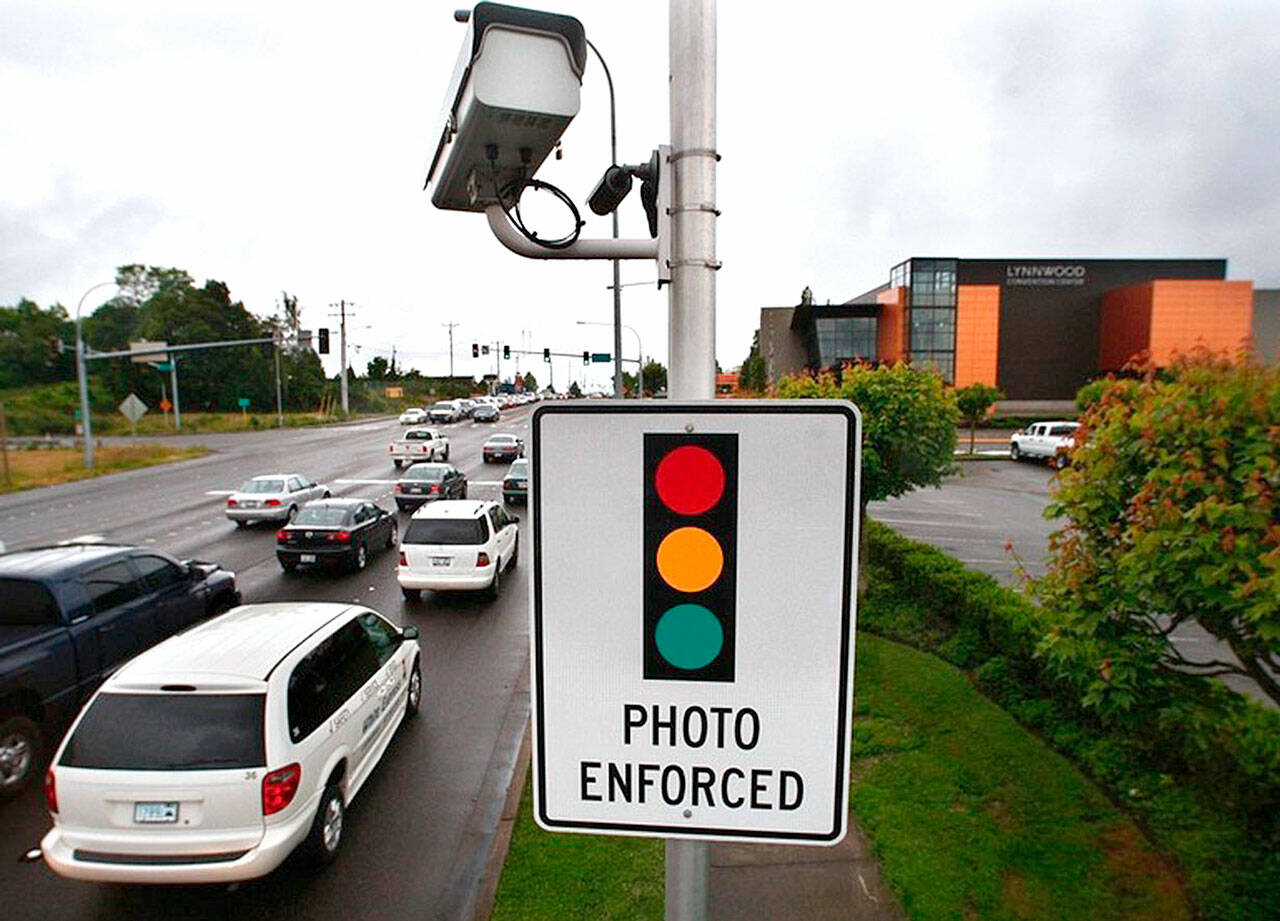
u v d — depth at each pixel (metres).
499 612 11.73
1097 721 6.27
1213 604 3.86
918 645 8.93
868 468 9.95
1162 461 3.96
